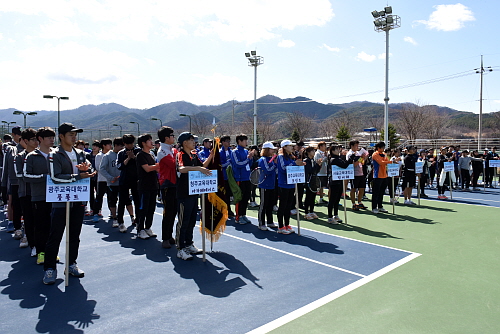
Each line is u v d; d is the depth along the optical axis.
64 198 4.58
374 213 9.97
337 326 3.65
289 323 3.70
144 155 6.84
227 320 3.77
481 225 8.42
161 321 3.75
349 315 3.89
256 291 4.53
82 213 5.03
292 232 7.70
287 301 4.24
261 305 4.13
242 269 5.36
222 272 5.23
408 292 4.51
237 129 74.62
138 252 6.19
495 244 6.78
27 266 5.46
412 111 60.22
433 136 59.91
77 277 5.01
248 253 6.18
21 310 3.99
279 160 7.50
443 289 4.61
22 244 6.43
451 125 92.06
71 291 4.52
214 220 6.37
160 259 5.82
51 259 4.79
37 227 5.33
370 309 4.04
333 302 4.21
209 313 3.93
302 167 7.46
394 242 6.92
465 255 6.08
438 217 9.41
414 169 11.23
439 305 4.15
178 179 5.81
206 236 6.46
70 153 4.81
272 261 5.75
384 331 3.56
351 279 4.95
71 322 3.72
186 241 6.05
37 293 4.46
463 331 3.56
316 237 7.32
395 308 4.06
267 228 8.03
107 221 8.73
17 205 6.86
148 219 7.11
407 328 3.62
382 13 22.45
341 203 11.92
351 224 8.59
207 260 5.79
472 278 5.00
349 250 6.38
